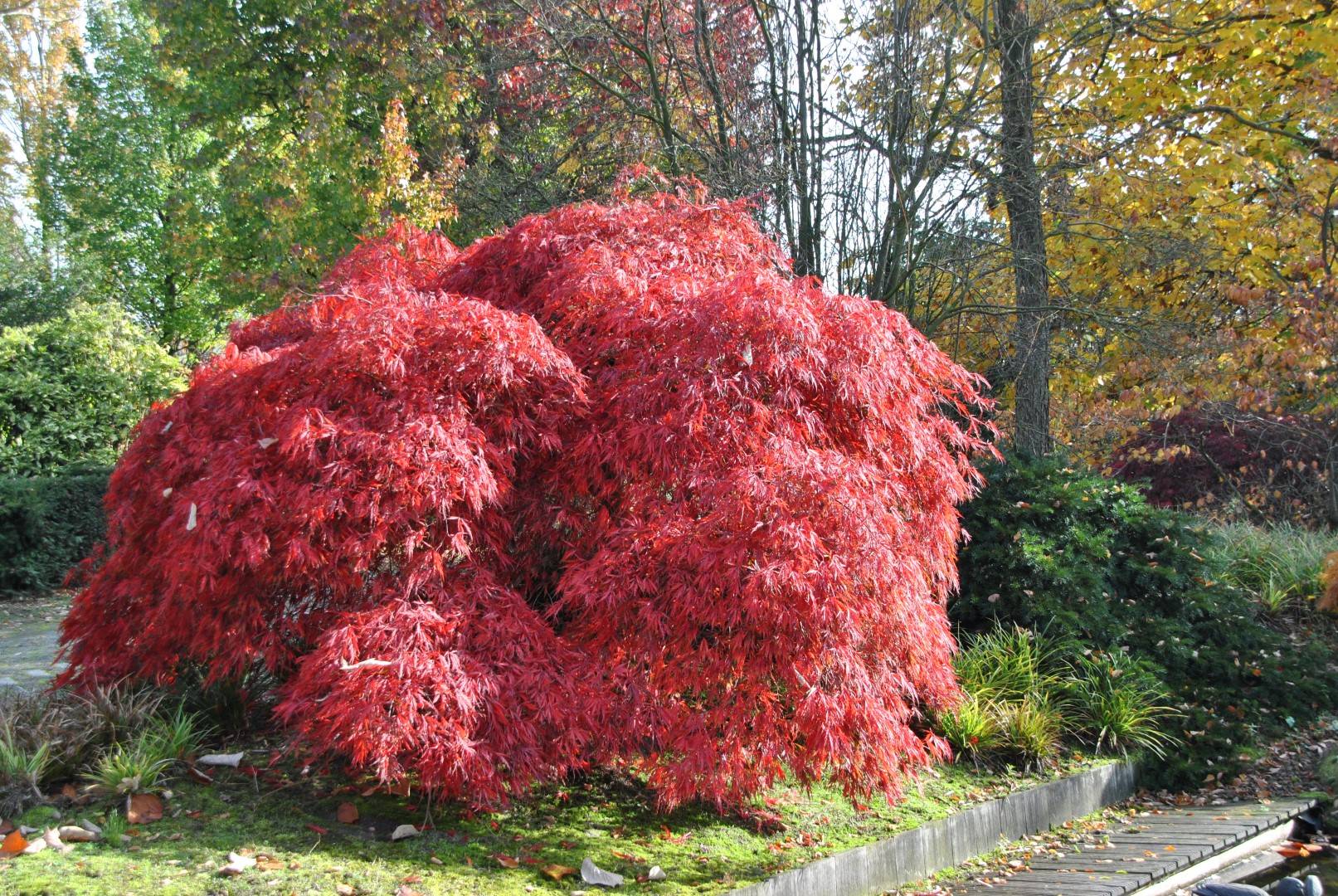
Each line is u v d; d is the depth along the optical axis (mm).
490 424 4215
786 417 4309
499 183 12336
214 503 3932
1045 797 5211
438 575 3922
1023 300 9875
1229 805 5734
